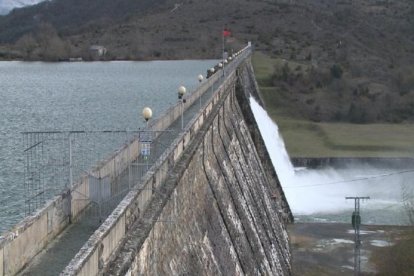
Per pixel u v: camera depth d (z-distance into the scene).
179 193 35.31
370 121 166.38
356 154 128.75
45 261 23.27
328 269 70.00
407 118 170.62
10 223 46.97
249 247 52.28
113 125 100.69
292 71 195.12
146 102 136.12
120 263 22.97
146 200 29.39
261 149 92.62
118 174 34.34
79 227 27.30
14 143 75.44
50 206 25.42
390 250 73.50
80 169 42.41
